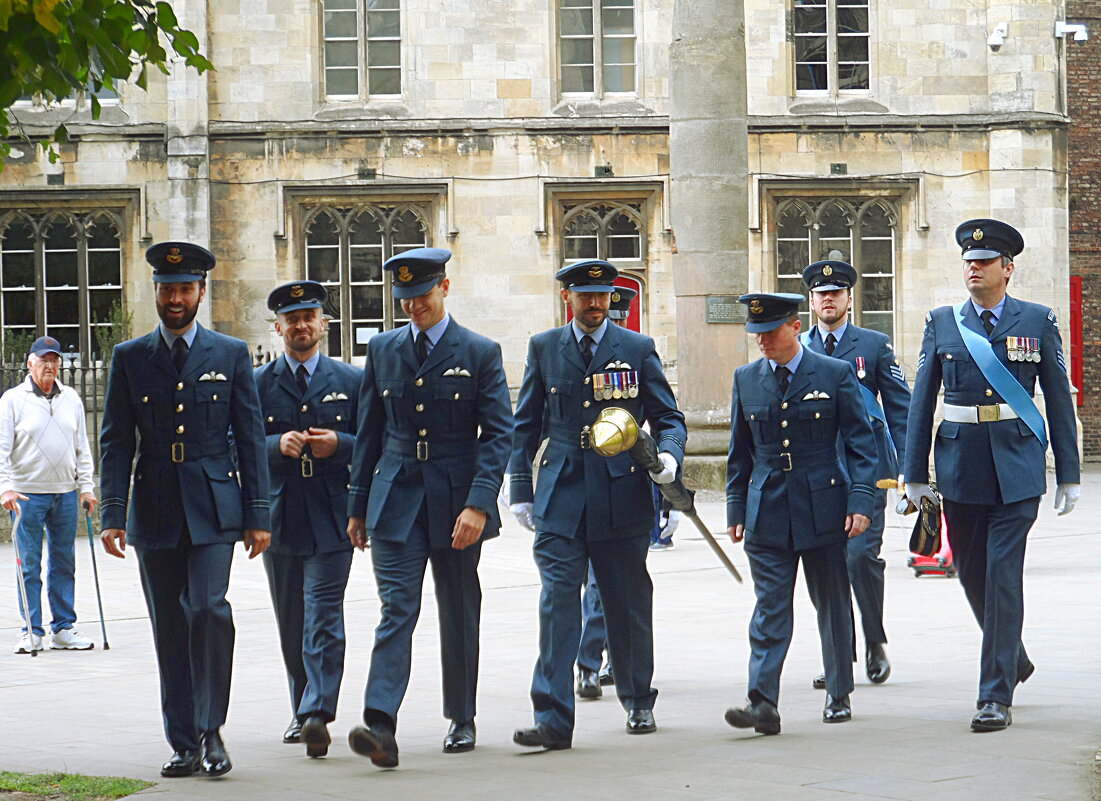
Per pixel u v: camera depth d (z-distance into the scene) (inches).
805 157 1220.5
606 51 1222.3
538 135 1206.9
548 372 311.0
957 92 1226.6
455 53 1208.2
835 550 316.8
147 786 262.4
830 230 1232.2
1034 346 310.8
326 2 1213.7
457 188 1206.9
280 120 1202.6
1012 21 1215.6
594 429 286.5
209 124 1198.3
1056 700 330.3
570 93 1222.9
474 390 295.9
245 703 365.1
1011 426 308.5
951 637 442.3
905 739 292.0
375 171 1204.5
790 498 315.0
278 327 329.7
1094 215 1407.5
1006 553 304.5
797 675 387.9
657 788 253.4
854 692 354.0
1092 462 1403.8
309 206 1210.0
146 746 307.1
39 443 466.9
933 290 1226.0
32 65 242.8
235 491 285.9
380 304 1218.0
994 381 308.3
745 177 987.9
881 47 1223.5
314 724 288.4
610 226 1219.9
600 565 308.7
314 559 313.1
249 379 290.5
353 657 439.8
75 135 1194.6
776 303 317.4
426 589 593.6
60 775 269.6
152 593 284.8
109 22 245.4
